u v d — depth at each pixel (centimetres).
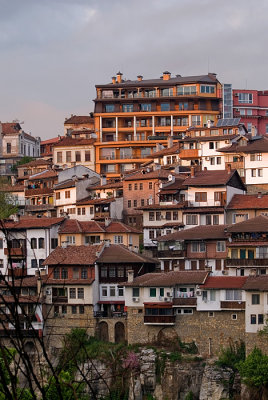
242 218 15250
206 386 11600
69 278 13488
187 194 15912
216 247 13725
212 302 12156
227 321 12100
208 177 16025
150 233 15988
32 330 2569
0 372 2459
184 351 12162
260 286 11838
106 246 14050
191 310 12338
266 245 13188
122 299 13588
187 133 19575
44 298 12950
